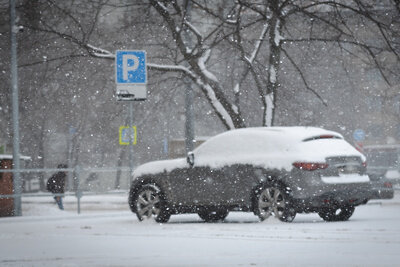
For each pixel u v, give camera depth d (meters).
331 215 32.91
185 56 49.59
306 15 48.75
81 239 24.03
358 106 91.94
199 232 25.94
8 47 55.59
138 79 45.81
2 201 44.47
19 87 65.31
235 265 15.86
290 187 30.42
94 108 94.12
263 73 50.75
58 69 53.75
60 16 52.78
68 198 74.38
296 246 19.94
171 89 54.81
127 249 20.22
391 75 51.91
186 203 33.50
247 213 40.97
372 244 20.17
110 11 52.03
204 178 32.97
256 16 53.41
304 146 31.03
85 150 131.25
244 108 61.84
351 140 101.31
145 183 35.03
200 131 111.81
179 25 51.38
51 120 108.00
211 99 50.03
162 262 16.80
